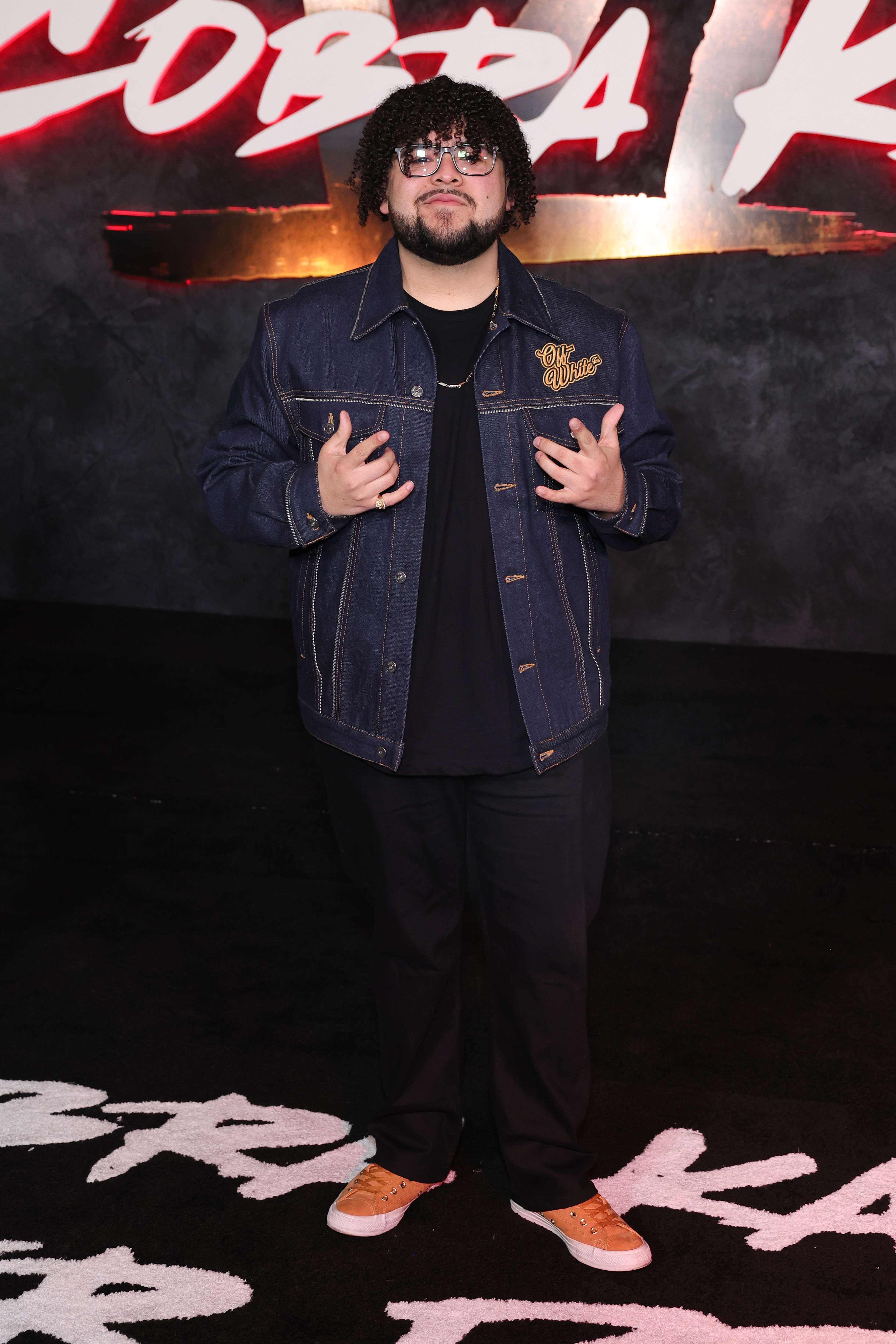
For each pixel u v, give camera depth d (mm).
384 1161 1912
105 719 3875
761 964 2742
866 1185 1978
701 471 4133
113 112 4211
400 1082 1901
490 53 3947
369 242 4156
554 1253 1823
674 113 3908
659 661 3951
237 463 1791
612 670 3818
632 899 3053
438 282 1686
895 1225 1874
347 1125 2162
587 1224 1803
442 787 1755
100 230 4301
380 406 1712
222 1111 2199
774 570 4152
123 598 4578
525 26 3922
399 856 1779
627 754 3604
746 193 3928
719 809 3174
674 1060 2357
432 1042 1892
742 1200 1938
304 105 4082
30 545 4594
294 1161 2051
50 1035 2455
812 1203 1930
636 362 1801
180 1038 2451
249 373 1809
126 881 3189
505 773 1717
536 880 1755
